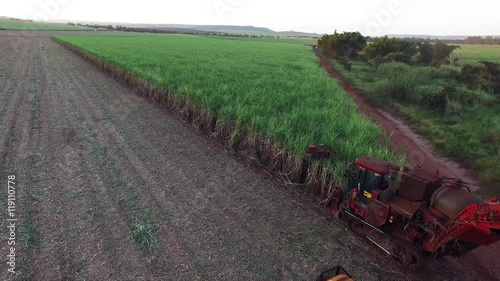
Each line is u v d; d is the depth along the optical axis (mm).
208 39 111375
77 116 16703
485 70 27422
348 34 52500
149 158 11961
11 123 15148
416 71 29688
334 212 8758
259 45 84500
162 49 54188
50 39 88062
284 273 6758
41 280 6141
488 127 16078
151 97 20656
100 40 76250
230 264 6902
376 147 11930
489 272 7254
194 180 10453
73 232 7559
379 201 7270
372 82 30688
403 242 7051
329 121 13672
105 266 6602
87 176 10336
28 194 9070
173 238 7590
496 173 11375
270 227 8250
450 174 12016
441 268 7258
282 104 16438
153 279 6355
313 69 33750
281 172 11164
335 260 7234
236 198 9516
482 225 5520
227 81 21516
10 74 29047
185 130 15148
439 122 18031
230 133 13539
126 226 7887
